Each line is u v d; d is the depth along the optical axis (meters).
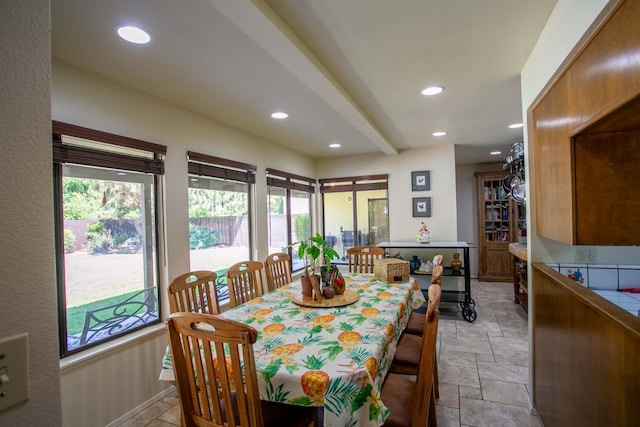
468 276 4.11
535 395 2.17
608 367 1.20
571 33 1.43
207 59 1.98
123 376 2.24
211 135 3.21
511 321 4.03
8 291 0.52
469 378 2.69
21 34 0.53
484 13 1.62
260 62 2.03
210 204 3.29
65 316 2.04
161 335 2.53
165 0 1.41
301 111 3.02
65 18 1.53
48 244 0.57
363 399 1.25
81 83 2.08
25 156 0.54
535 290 2.14
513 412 2.22
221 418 1.26
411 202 5.03
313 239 2.35
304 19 1.62
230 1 1.32
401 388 1.63
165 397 2.51
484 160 6.20
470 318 4.04
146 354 2.41
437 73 2.30
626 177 1.45
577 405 1.48
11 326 0.52
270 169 4.20
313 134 3.92
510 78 2.40
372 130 3.46
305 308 2.11
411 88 2.56
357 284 2.75
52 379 0.57
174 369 1.31
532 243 2.21
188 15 1.53
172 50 1.86
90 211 2.20
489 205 6.37
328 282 2.33
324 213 5.70
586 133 1.46
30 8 0.54
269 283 2.95
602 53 1.20
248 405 1.16
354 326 1.76
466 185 6.66
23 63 0.53
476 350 3.22
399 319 2.04
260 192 4.03
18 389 0.53
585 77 1.34
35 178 0.55
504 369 2.83
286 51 1.77
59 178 2.02
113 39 1.73
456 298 4.38
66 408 1.93
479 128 3.80
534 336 2.18
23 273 0.54
